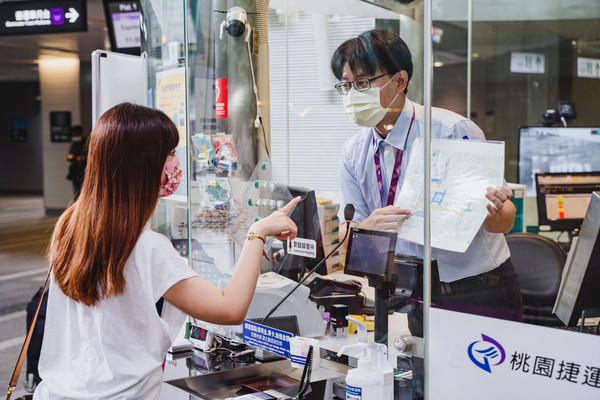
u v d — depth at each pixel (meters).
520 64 5.09
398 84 1.47
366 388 1.37
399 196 1.46
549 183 2.31
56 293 1.36
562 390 1.09
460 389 1.23
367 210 1.56
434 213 1.36
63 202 12.80
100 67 2.39
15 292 5.78
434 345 1.27
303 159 1.72
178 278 1.28
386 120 1.49
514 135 2.68
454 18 1.39
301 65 1.70
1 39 9.77
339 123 1.63
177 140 1.37
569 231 2.22
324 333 1.65
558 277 1.38
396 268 1.45
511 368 1.15
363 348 1.40
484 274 1.33
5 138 18.73
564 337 1.09
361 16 1.55
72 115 12.60
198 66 2.03
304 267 1.71
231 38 1.91
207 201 2.01
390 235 1.47
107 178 1.27
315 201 1.68
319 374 1.63
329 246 1.63
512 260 1.40
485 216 1.31
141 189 1.28
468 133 1.39
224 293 1.31
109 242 1.25
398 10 1.47
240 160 1.92
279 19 1.76
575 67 5.65
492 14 4.57
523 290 1.37
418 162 1.44
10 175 18.86
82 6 5.20
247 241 1.39
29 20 5.31
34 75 15.98
